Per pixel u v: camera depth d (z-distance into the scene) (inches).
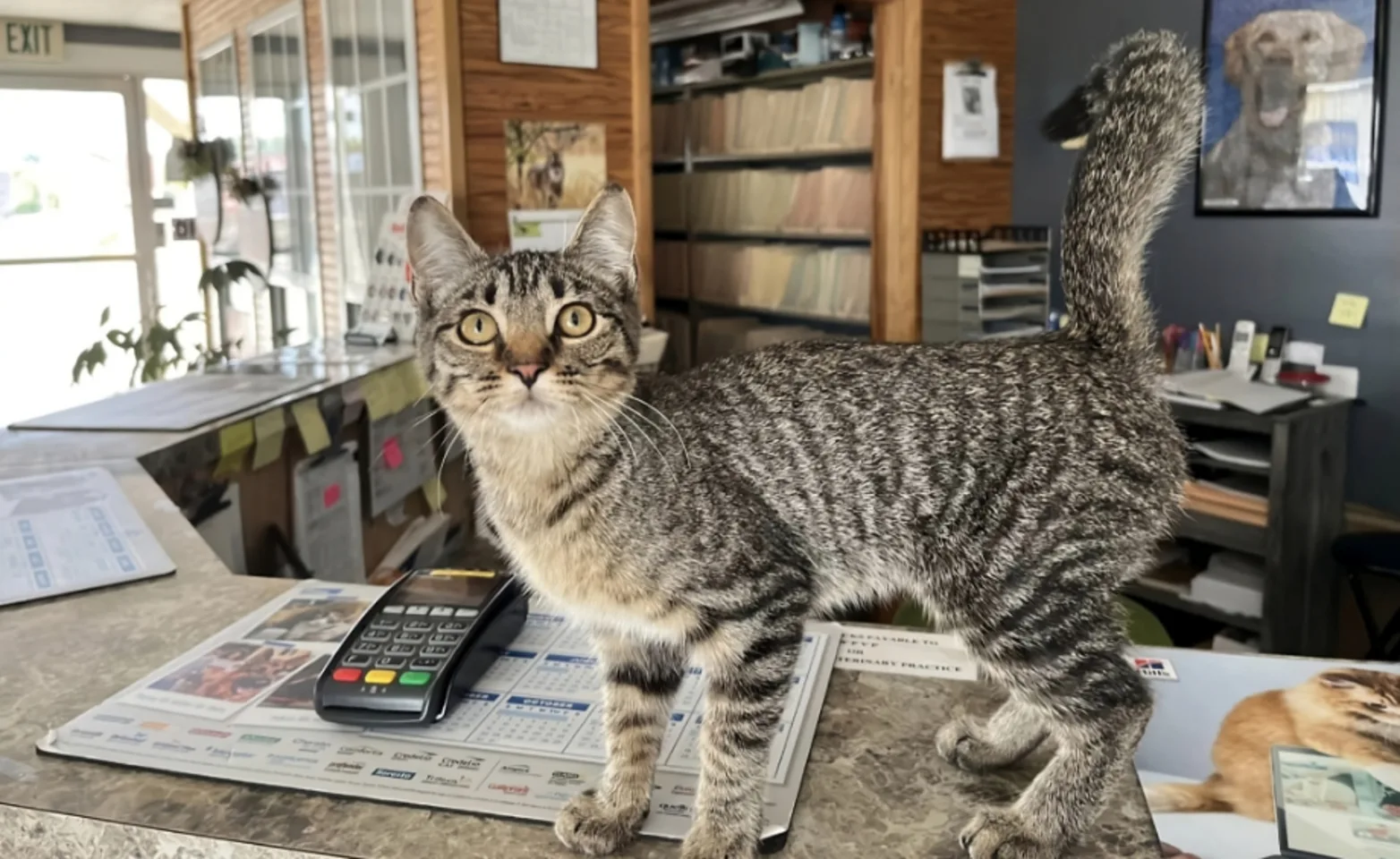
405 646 43.7
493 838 34.7
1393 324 134.5
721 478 41.3
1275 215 143.7
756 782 36.4
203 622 51.8
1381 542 121.1
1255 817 36.7
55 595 54.7
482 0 132.3
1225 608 136.9
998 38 168.7
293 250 211.5
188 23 257.9
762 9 186.4
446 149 133.6
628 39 144.7
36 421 86.3
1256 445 137.0
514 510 42.6
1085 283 45.3
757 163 204.7
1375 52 131.5
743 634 39.5
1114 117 45.7
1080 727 39.5
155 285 318.7
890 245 168.4
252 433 86.1
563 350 43.8
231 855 34.4
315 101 188.7
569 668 46.3
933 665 47.8
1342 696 43.9
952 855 34.8
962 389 42.8
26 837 36.3
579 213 143.9
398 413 110.0
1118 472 41.8
